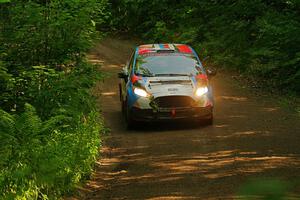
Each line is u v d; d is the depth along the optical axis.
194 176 14.08
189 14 52.41
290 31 30.08
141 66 22.50
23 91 16.34
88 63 18.23
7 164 10.44
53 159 11.23
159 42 53.81
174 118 20.86
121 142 19.41
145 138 19.92
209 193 12.07
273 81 31.41
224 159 15.98
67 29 17.48
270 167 14.52
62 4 17.61
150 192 12.62
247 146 17.70
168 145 18.50
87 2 17.73
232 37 40.69
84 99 17.83
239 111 24.62
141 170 15.28
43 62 17.59
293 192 3.79
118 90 32.38
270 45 33.97
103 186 13.66
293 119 22.23
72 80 16.41
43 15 17.23
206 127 21.41
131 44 58.59
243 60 36.88
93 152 15.40
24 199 8.95
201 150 17.47
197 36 47.22
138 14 64.69
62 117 14.04
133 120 21.19
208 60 41.06
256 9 40.88
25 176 9.72
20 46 17.23
